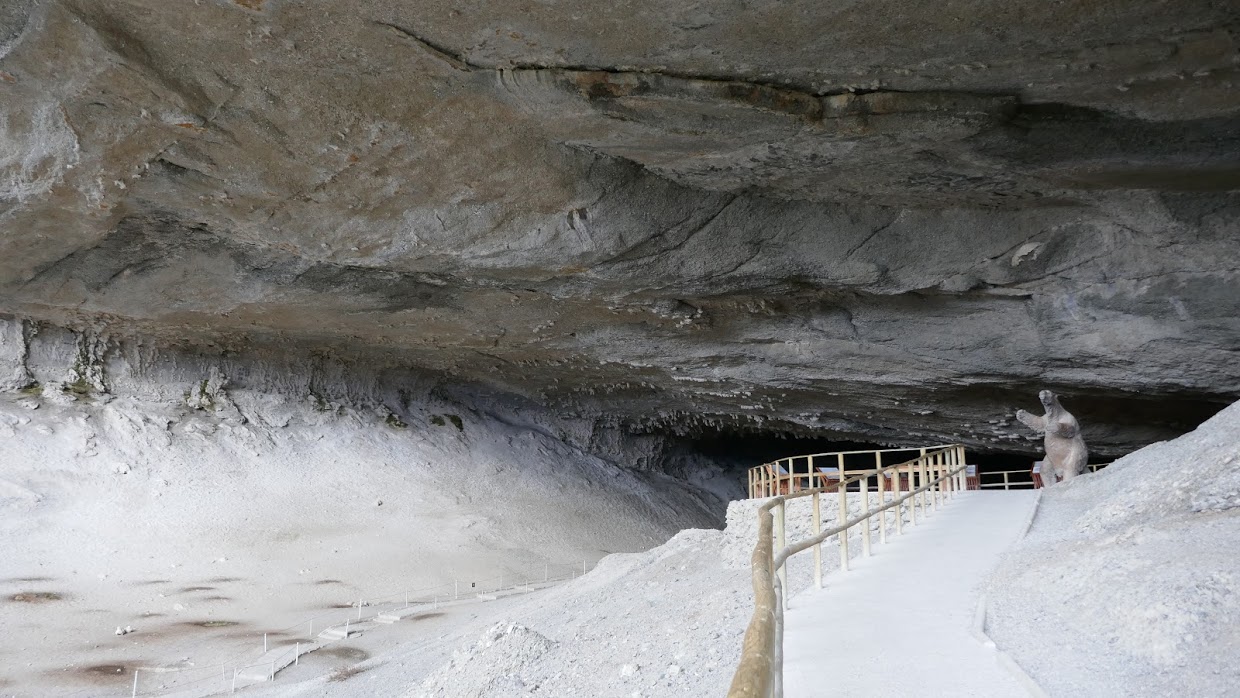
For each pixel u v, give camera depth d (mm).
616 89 10250
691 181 13445
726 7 8508
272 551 20844
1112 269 14859
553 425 31906
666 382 24828
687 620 10008
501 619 15125
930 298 17281
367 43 9719
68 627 15484
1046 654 5215
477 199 13430
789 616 6875
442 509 25016
